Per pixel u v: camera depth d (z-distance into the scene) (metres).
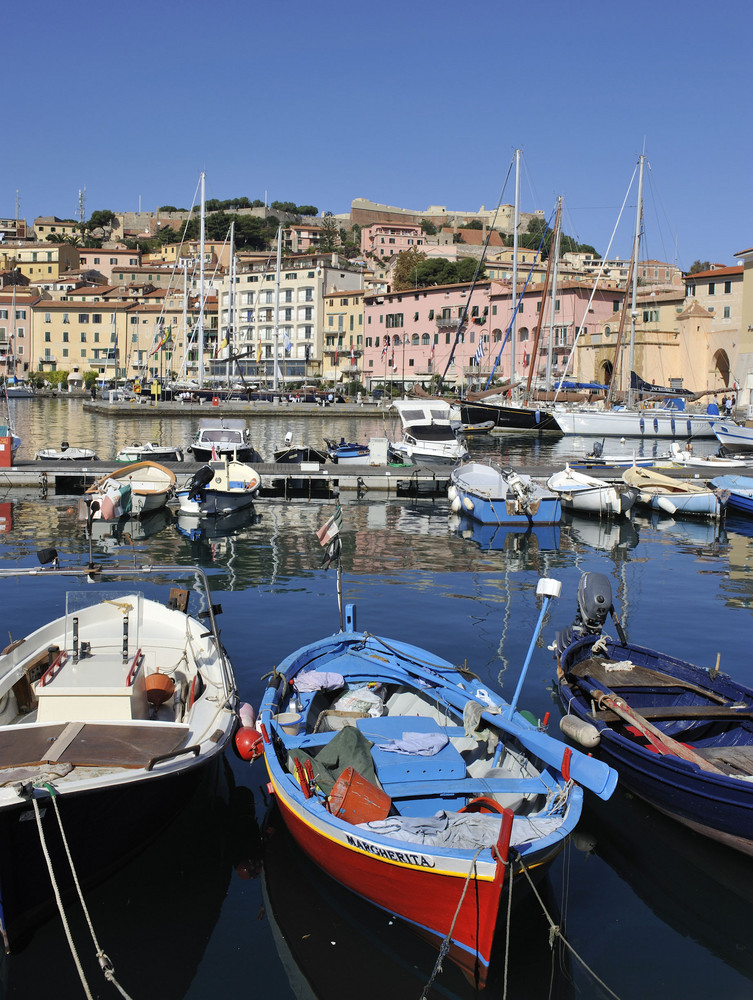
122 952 7.45
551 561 23.00
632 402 66.62
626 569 22.19
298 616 16.52
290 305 124.00
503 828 6.61
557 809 7.83
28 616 16.23
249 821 9.47
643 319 88.25
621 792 10.25
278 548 24.09
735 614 17.58
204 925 7.80
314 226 186.00
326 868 8.13
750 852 8.65
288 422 82.12
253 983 7.07
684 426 62.69
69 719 8.88
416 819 7.80
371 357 114.12
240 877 8.53
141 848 8.55
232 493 29.39
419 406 49.06
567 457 51.28
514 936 7.61
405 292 107.81
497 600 18.25
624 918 7.92
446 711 10.48
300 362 123.31
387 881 7.32
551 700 12.31
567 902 8.12
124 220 190.00
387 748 9.20
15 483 35.03
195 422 78.00
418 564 22.20
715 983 7.13
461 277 118.00
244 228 172.00
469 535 26.83
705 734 10.80
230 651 14.20
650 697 11.44
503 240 172.50
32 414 86.06
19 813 7.18
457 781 8.42
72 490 34.41
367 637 12.36
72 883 7.86
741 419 62.59
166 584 19.20
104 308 129.25
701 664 14.20
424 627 15.94
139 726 8.77
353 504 33.41
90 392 113.75
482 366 98.06
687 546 25.95
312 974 7.20
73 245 157.25
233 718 9.55
